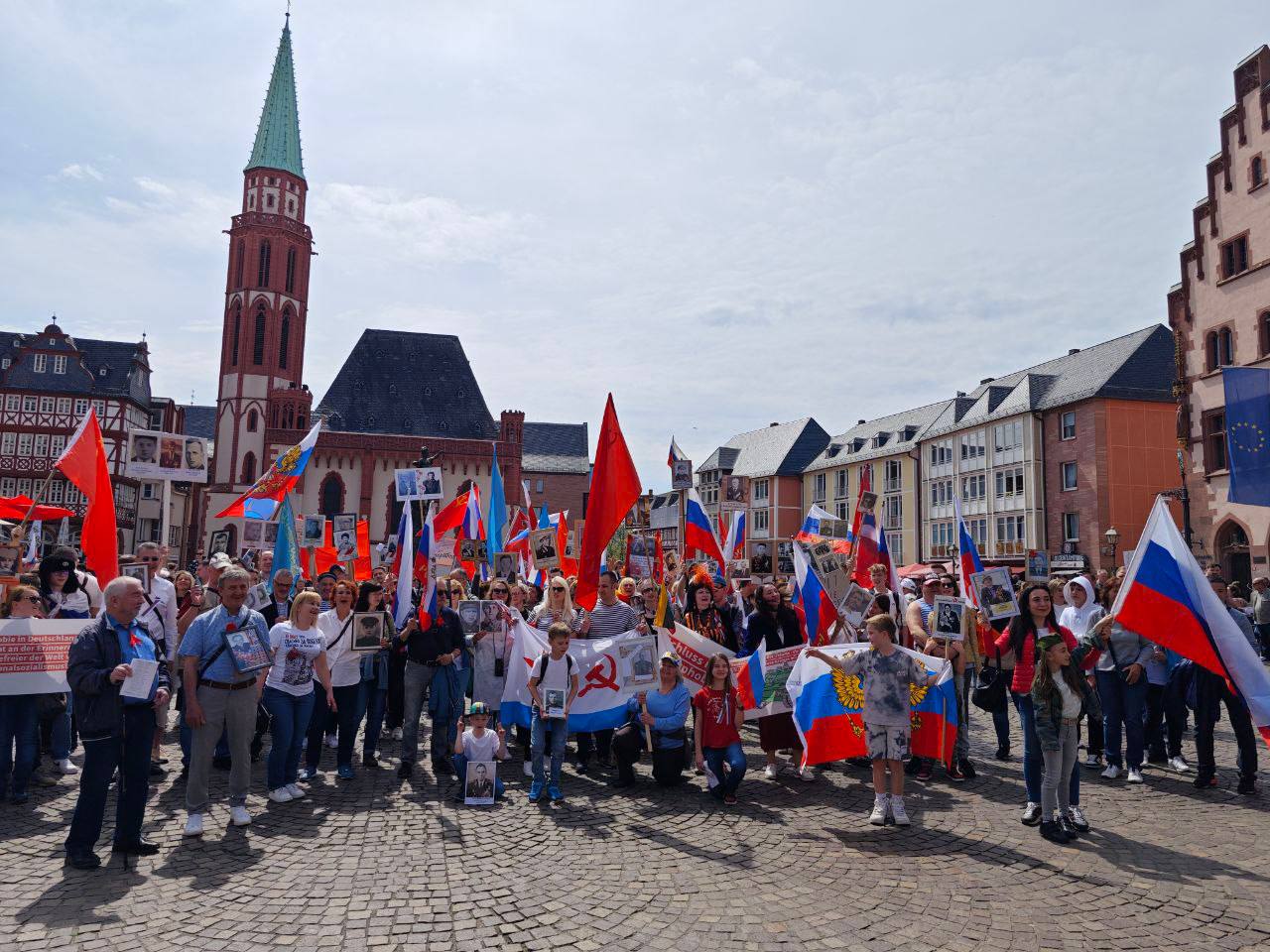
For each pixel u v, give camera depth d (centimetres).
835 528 1356
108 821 705
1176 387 2928
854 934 494
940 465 5262
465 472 6228
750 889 566
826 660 745
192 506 6519
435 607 902
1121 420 4081
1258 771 908
